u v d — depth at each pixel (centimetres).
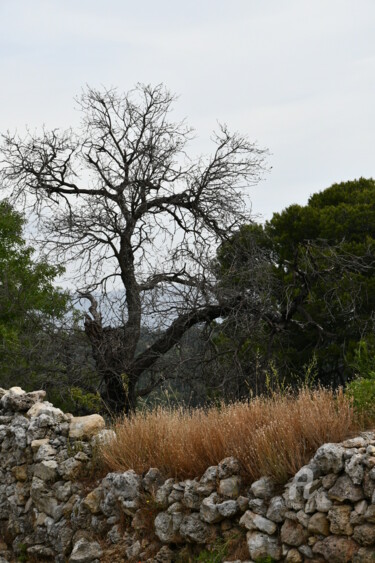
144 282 1634
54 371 1716
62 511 744
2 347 1742
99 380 1742
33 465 805
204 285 1556
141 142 1809
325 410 604
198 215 1745
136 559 643
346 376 2133
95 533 698
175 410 779
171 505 630
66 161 1795
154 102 1825
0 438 877
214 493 598
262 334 1683
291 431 589
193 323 1642
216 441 643
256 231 2389
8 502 834
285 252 2334
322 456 529
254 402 705
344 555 499
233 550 573
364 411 621
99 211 1722
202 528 599
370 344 1892
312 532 523
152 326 1563
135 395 1652
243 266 1714
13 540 811
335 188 2748
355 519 499
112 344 1622
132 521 663
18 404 883
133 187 1748
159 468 677
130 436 739
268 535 550
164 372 1612
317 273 1661
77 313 1848
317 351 2028
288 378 1927
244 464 603
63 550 718
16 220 2258
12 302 2039
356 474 506
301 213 2452
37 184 1766
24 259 2208
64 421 819
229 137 1784
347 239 2383
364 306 2112
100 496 708
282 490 564
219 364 1561
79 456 762
